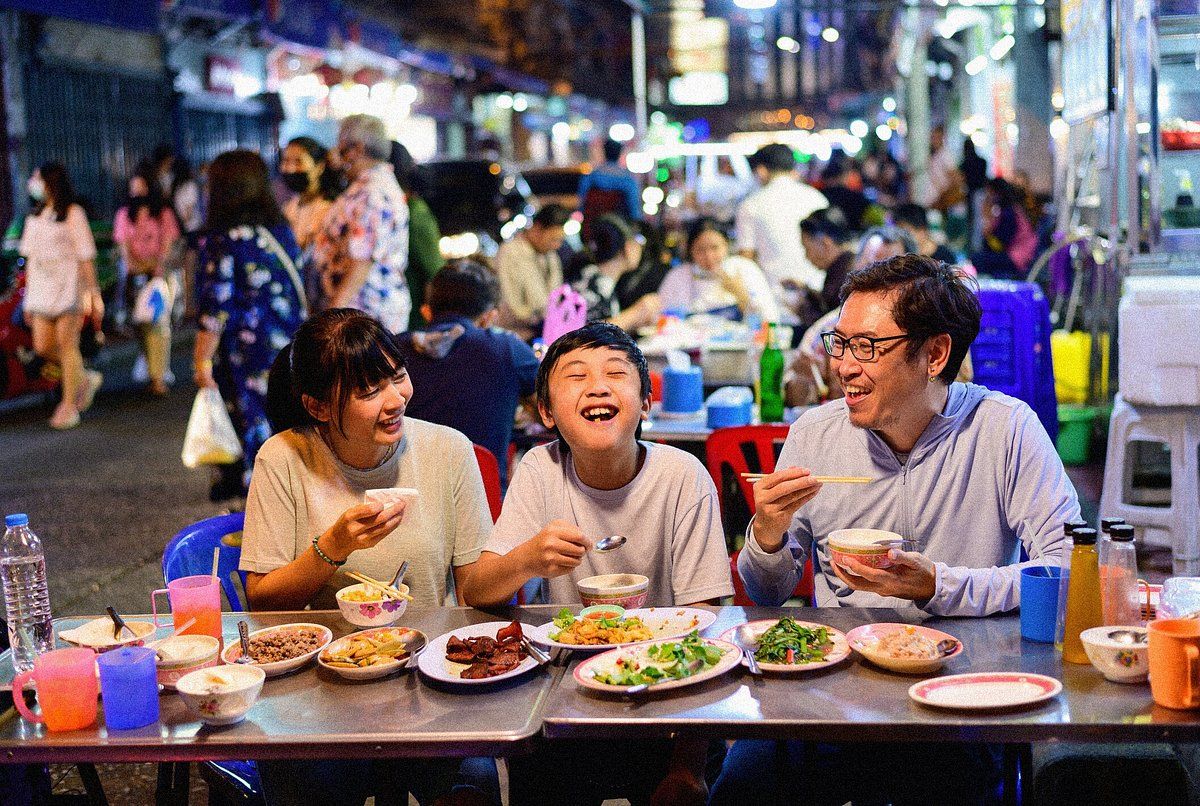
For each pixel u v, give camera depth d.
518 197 14.18
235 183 6.27
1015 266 10.34
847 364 2.78
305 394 2.95
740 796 2.59
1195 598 2.48
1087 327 7.75
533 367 5.23
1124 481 6.14
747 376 6.55
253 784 2.82
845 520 3.00
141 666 2.26
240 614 2.90
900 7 9.51
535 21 21.81
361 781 2.81
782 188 9.04
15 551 2.84
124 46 17.12
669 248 11.82
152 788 4.05
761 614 2.73
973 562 2.94
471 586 2.86
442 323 5.10
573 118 36.34
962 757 2.57
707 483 3.00
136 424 10.67
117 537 6.95
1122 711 2.12
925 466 2.91
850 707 2.18
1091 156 7.43
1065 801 2.70
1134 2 6.20
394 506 2.72
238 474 7.55
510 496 3.01
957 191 13.05
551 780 2.77
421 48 25.09
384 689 2.41
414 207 7.43
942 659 2.32
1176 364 5.65
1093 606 2.36
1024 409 2.92
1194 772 3.23
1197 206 6.30
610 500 2.97
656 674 2.28
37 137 15.22
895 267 2.76
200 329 6.39
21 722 2.32
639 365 2.88
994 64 11.94
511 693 2.36
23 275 11.20
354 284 6.64
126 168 17.20
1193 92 6.21
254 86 21.41
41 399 11.89
